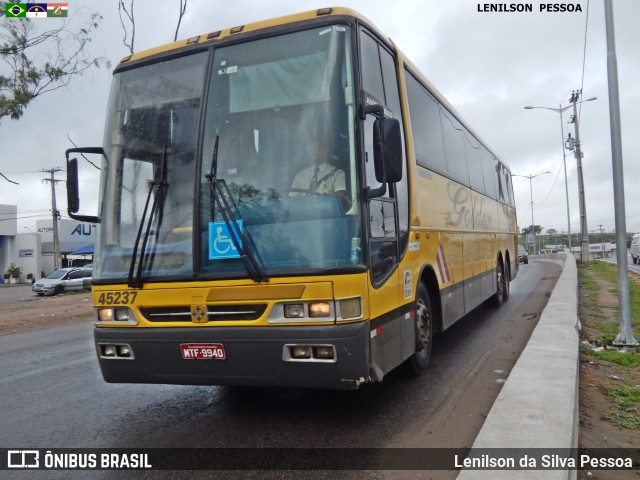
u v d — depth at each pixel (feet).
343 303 14.40
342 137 15.28
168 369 16.08
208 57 17.03
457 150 29.50
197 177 16.06
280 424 17.02
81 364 28.68
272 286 14.82
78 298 87.71
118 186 17.37
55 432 17.39
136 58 18.30
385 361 16.16
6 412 19.92
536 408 15.65
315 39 16.14
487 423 14.76
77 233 204.13
